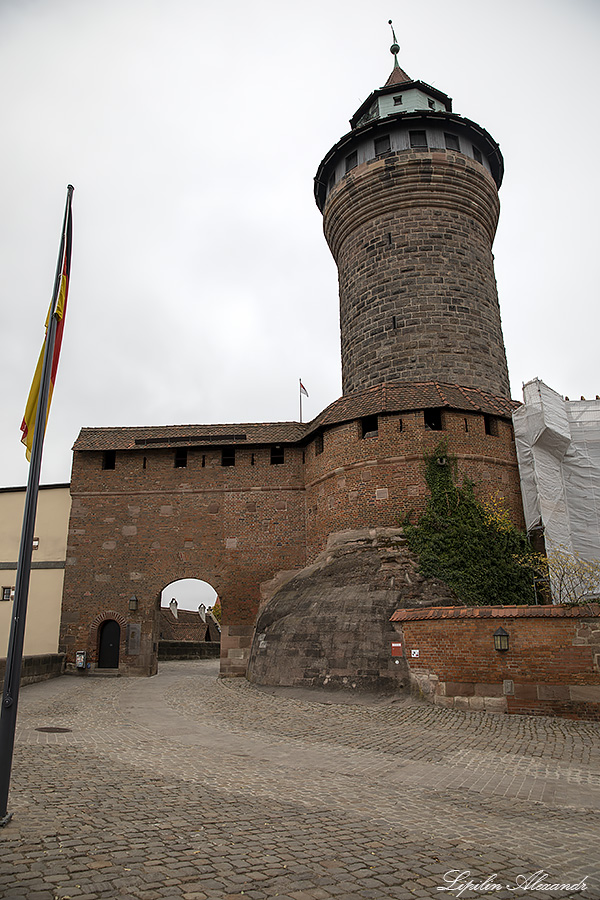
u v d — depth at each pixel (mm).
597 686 14188
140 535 27297
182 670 29750
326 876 5426
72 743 11930
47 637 27641
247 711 16312
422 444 22953
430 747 11984
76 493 28016
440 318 26953
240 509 27062
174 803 7668
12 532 29438
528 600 21047
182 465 28359
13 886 4859
